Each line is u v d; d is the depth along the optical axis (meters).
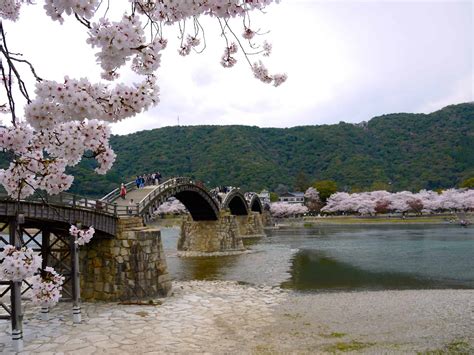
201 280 30.67
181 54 7.25
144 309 20.56
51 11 4.04
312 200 127.50
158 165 147.62
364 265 36.34
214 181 142.00
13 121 4.14
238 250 49.72
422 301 22.81
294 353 14.73
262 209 93.62
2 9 4.72
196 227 50.88
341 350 15.07
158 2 4.71
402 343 15.82
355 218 109.31
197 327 17.77
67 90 4.25
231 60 7.98
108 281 22.53
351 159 168.88
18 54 4.03
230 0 4.86
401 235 64.88
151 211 32.03
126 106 4.79
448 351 14.85
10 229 15.42
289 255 43.94
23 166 5.14
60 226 19.34
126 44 4.10
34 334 16.48
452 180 146.50
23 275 4.93
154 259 23.41
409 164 162.50
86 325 17.81
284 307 21.62
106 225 21.72
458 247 47.06
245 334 16.95
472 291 25.47
